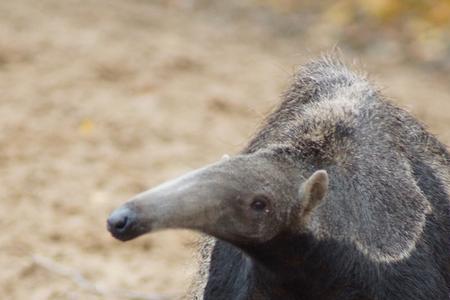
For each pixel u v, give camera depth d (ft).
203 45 65.00
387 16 72.49
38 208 44.45
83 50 59.98
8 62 57.77
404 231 26.50
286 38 70.54
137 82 57.06
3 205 44.45
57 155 48.80
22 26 62.85
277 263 26.05
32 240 42.19
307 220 25.57
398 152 27.40
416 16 72.64
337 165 26.50
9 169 47.21
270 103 48.88
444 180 28.86
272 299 26.91
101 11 68.74
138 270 41.04
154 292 39.68
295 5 76.18
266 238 25.26
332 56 30.73
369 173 26.66
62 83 55.72
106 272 40.63
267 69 61.67
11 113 51.93
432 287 26.50
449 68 66.18
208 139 51.70
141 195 23.86
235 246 25.96
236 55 63.87
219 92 56.95
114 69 58.13
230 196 24.66
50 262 40.70
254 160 25.55
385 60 67.10
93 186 46.42
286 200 25.36
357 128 27.14
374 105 27.96
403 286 26.16
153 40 63.57
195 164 49.19
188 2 75.10
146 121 52.60
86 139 50.44
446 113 57.36
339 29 71.67
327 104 27.78
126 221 23.49
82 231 43.16
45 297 38.68
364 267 26.12
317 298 26.58
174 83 57.77
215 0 76.33
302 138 26.68
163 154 49.75
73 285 39.42
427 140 29.30
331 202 26.16
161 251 42.50
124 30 64.90
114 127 51.72
